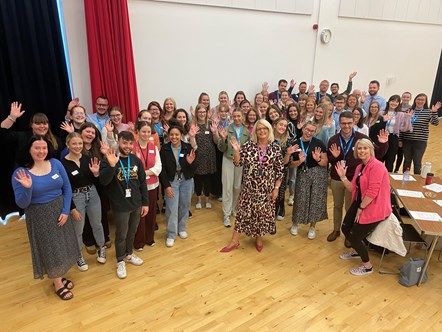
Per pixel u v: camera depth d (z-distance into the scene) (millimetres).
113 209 2857
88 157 3031
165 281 3012
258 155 3227
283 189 3994
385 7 7547
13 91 3877
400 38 8156
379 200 2865
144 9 4688
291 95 6422
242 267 3236
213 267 3234
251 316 2588
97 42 4207
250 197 3316
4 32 3658
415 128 5000
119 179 2783
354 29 7293
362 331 2447
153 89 5070
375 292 2885
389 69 8305
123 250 3041
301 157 3434
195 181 4406
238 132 3914
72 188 2910
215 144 4340
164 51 5016
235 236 3525
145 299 2770
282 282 3012
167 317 2570
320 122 4016
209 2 5211
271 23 6031
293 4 6148
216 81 5695
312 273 3152
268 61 6230
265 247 3605
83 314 2592
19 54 3781
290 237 3824
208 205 4590
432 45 8883
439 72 9461
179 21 5023
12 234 3807
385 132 4043
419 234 3133
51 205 2529
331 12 6781
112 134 3689
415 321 2551
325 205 3646
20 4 3709
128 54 4438
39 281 2996
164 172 3395
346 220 3166
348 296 2830
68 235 2715
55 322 2506
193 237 3801
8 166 4016
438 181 3795
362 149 2875
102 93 4414
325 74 7215
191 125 3725
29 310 2631
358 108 4297
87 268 3184
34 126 3242
